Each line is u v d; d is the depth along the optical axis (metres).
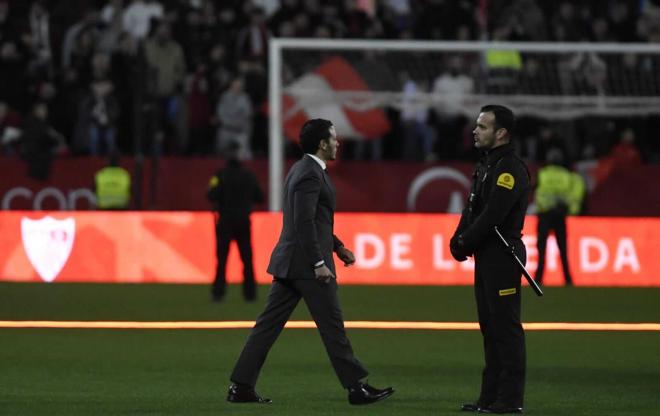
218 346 50.22
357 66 90.31
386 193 91.38
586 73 92.81
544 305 67.38
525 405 36.59
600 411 35.56
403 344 51.62
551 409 35.84
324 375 42.66
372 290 74.94
